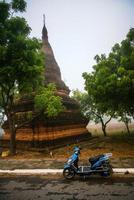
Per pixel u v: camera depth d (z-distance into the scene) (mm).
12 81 16469
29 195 7844
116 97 20000
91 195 7562
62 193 7906
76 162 9906
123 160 12758
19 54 15117
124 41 20922
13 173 11023
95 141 25688
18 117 23078
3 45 15469
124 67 19312
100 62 21922
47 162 13328
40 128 20969
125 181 9000
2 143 25125
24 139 21906
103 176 9805
